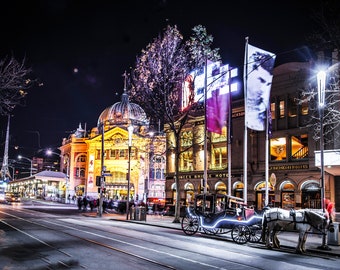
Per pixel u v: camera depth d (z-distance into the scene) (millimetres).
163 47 33344
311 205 32750
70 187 101875
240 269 11812
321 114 18844
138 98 35125
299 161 34125
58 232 20328
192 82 32906
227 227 19641
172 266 11750
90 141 98250
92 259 12469
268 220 17391
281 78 36312
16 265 11289
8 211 41594
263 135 37594
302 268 12570
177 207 30938
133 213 33656
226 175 41531
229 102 28891
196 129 45562
